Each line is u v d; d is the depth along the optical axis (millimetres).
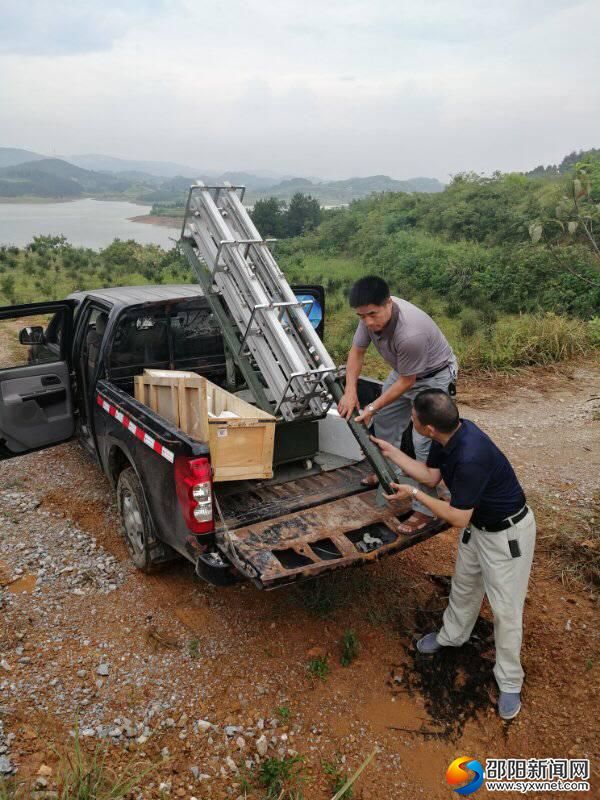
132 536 4141
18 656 3326
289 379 3510
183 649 3479
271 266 3924
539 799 2688
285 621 3736
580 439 6629
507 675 3072
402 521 3621
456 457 2867
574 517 4883
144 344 4555
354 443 4227
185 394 3609
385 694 3244
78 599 3842
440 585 4102
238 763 2803
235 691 3205
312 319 5262
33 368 4680
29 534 4531
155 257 29391
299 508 3643
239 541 3246
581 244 15820
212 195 4180
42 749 2787
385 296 3232
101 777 2631
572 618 3762
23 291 19844
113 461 4383
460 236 25953
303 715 3088
